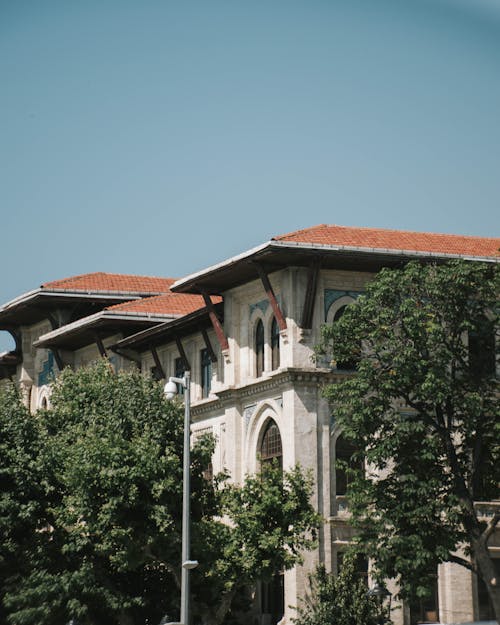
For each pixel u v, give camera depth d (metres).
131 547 55.44
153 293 86.81
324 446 65.50
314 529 62.25
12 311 88.50
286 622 63.78
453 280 56.03
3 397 62.59
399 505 54.56
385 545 54.75
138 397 61.03
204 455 59.53
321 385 65.81
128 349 81.44
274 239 64.62
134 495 55.25
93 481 55.88
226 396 70.12
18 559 59.22
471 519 55.12
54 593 57.47
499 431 55.16
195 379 76.12
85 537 57.72
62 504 59.53
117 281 88.00
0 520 58.38
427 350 55.91
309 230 68.19
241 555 57.19
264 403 67.94
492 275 57.00
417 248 67.19
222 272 68.19
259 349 69.81
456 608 64.94
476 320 56.59
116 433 59.31
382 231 70.38
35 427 61.78
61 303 86.25
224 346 70.75
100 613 60.44
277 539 56.22
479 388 56.25
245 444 69.25
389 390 55.66
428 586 55.00
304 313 65.75
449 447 55.84
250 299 70.25
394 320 56.53
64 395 65.00
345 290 67.12
